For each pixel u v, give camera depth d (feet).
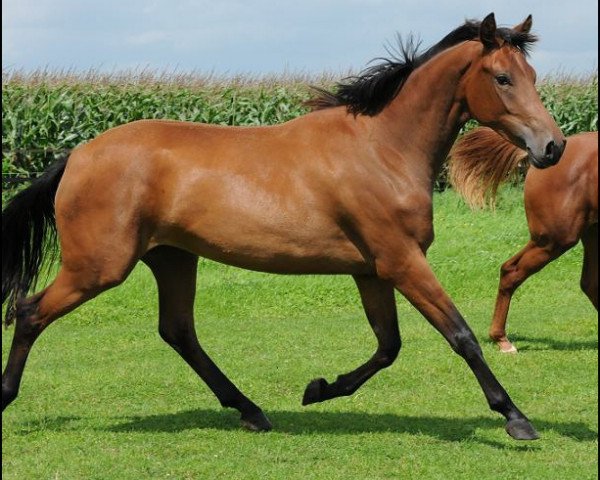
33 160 81.76
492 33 27.96
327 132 29.19
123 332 47.57
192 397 35.45
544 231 42.86
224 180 28.76
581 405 34.30
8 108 81.71
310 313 53.62
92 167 29.19
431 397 35.40
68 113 83.76
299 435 30.09
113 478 25.80
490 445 29.09
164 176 28.94
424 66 29.12
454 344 28.17
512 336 47.34
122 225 28.86
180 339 31.35
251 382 37.91
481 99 28.40
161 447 28.66
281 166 28.86
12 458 27.50
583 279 43.39
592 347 44.78
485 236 71.15
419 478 25.90
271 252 28.81
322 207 28.63
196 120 92.53
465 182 43.88
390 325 30.37
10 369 29.32
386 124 29.04
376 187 28.45
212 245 29.04
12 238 30.73
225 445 28.94
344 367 40.55
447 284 59.26
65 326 49.19
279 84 107.24
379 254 28.63
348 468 26.68
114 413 32.99
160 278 31.32
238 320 51.42
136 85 95.81
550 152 27.43
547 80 109.09
